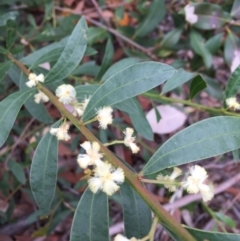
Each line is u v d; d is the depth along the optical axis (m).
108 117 0.13
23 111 0.24
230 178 0.29
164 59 0.29
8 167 0.24
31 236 0.26
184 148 0.12
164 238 0.27
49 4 0.24
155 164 0.12
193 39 0.25
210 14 0.24
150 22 0.27
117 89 0.13
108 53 0.20
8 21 0.18
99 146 0.12
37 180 0.13
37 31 0.25
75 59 0.15
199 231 0.11
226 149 0.12
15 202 0.27
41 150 0.13
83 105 0.14
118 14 0.28
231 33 0.25
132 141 0.13
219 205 0.30
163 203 0.28
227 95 0.17
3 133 0.13
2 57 0.20
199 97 0.30
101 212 0.12
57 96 0.14
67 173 0.28
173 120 0.28
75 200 0.25
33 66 0.18
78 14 0.28
